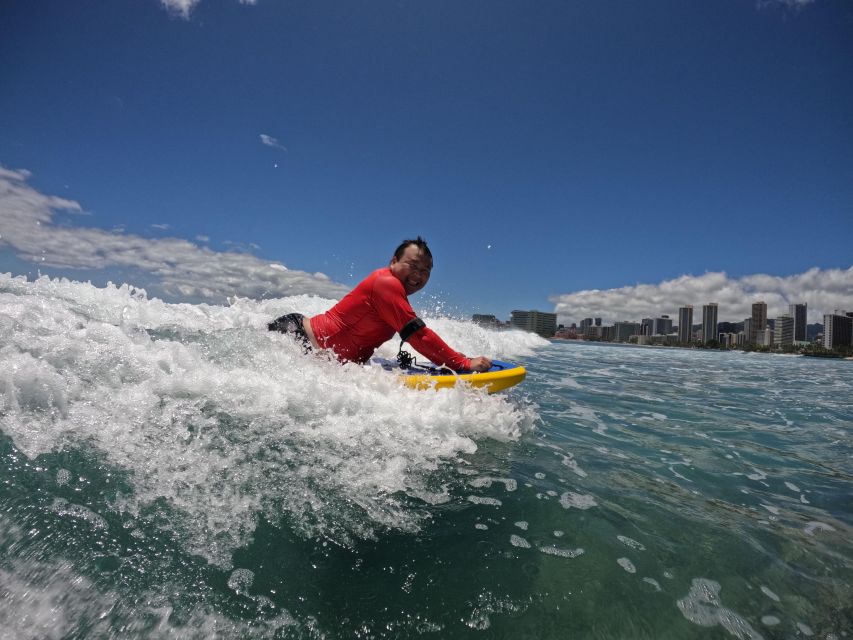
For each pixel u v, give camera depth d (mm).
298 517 1285
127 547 1062
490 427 2303
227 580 1016
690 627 1021
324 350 2779
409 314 2678
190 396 1838
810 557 1360
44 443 1367
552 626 984
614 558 1261
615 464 2061
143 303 3547
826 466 2303
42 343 1770
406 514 1391
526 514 1467
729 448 2516
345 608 983
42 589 903
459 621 974
